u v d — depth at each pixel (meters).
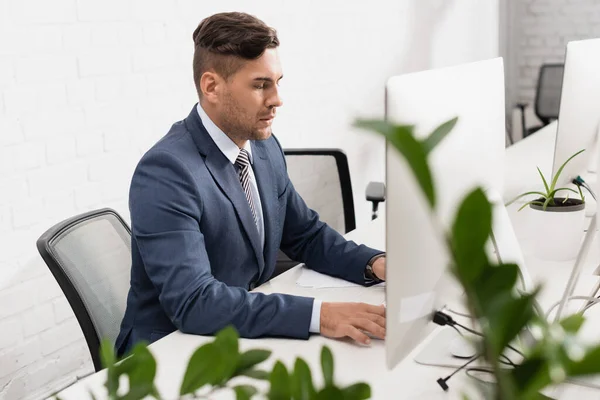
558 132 1.92
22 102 2.32
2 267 2.31
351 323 1.45
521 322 0.47
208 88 1.70
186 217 1.60
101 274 1.72
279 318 1.47
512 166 2.84
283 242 1.96
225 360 0.53
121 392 1.10
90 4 2.50
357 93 3.98
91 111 2.54
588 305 1.51
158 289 1.59
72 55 2.46
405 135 0.40
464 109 1.23
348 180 2.68
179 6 2.83
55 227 1.66
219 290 1.52
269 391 0.53
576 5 5.49
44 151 2.40
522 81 5.75
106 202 2.62
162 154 1.64
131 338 1.71
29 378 2.40
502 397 0.48
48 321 2.45
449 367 1.31
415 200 1.08
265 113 1.72
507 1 5.61
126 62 2.64
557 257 1.82
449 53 4.92
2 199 2.29
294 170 2.69
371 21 4.05
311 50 3.59
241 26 1.67
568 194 1.98
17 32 2.29
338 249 1.85
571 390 1.19
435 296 1.20
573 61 1.86
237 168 1.78
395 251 1.07
